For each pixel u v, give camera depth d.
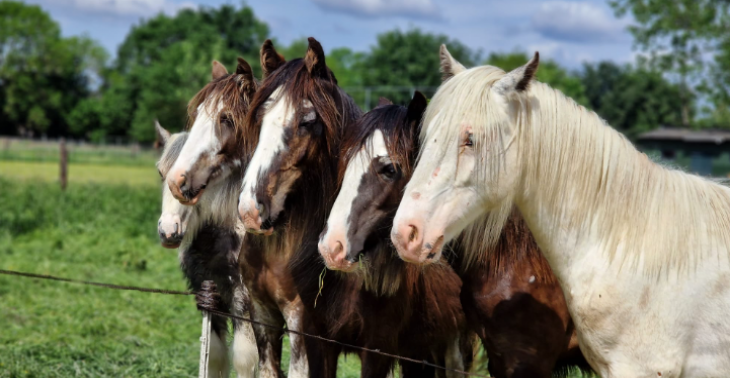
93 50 71.50
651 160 2.83
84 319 7.29
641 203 2.70
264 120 3.38
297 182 3.40
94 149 40.19
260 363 4.02
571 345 3.33
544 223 2.76
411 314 3.62
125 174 28.02
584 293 2.71
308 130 3.39
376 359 3.48
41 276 3.65
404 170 3.11
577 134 2.72
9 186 17.61
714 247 2.64
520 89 2.57
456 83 2.64
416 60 44.03
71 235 12.41
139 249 11.13
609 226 2.70
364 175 3.08
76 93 69.62
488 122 2.55
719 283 2.60
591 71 71.69
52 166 30.19
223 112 3.96
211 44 46.84
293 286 3.69
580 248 2.73
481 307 3.26
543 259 3.19
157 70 45.75
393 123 3.14
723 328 2.58
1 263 9.70
